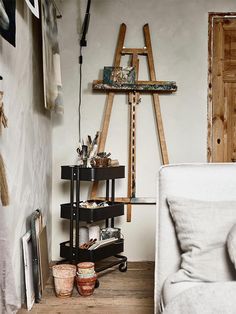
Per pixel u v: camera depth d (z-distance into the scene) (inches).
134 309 100.1
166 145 146.5
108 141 146.8
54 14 124.6
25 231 105.3
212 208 70.6
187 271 68.6
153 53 146.8
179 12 146.3
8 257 71.7
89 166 126.6
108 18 146.6
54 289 112.9
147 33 145.0
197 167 76.4
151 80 143.4
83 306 102.0
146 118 146.5
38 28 119.6
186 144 146.6
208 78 146.1
